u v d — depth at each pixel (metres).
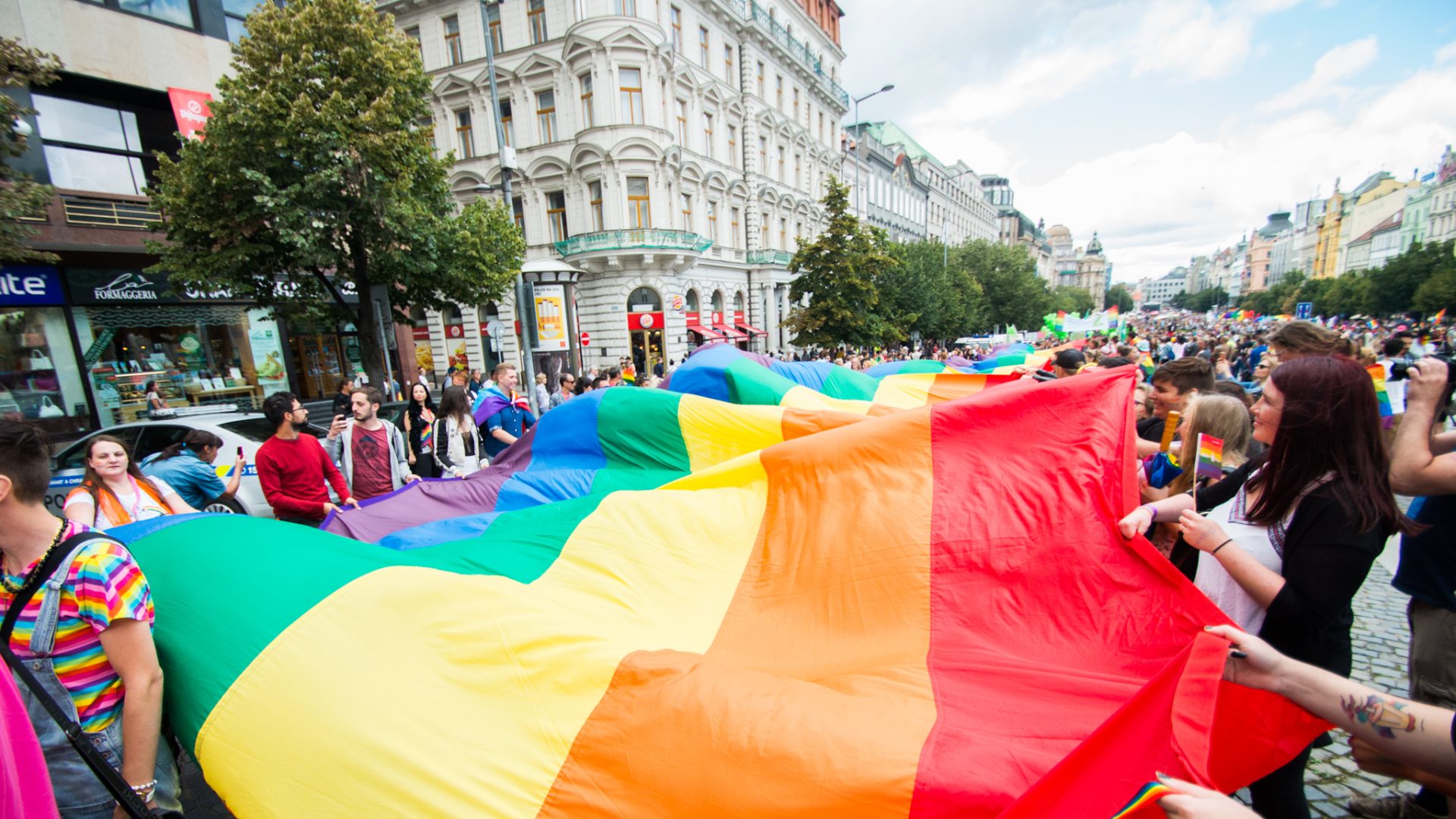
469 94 24.20
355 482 4.94
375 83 10.36
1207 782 1.24
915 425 2.68
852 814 1.44
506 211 14.10
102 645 1.71
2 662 1.30
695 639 2.30
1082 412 2.42
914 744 1.53
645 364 24.39
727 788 1.55
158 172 10.27
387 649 1.79
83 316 12.81
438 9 23.94
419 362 27.12
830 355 22.22
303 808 1.61
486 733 1.72
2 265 8.97
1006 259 48.62
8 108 8.27
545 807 1.63
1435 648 2.17
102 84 12.58
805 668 2.11
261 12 10.07
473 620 1.91
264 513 6.19
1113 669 1.88
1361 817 2.38
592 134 22.36
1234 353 13.46
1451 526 2.12
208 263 10.18
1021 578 2.19
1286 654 1.79
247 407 13.92
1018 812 1.26
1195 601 1.85
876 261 22.25
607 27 21.58
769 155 30.75
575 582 2.57
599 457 4.36
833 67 38.12
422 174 11.46
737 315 30.00
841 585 2.39
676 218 24.45
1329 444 1.67
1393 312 41.75
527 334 12.16
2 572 1.74
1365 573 1.64
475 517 3.45
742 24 27.47
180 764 2.81
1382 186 85.19
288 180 10.11
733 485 3.04
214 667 1.76
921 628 2.17
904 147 58.25
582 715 1.76
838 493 2.68
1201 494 2.50
